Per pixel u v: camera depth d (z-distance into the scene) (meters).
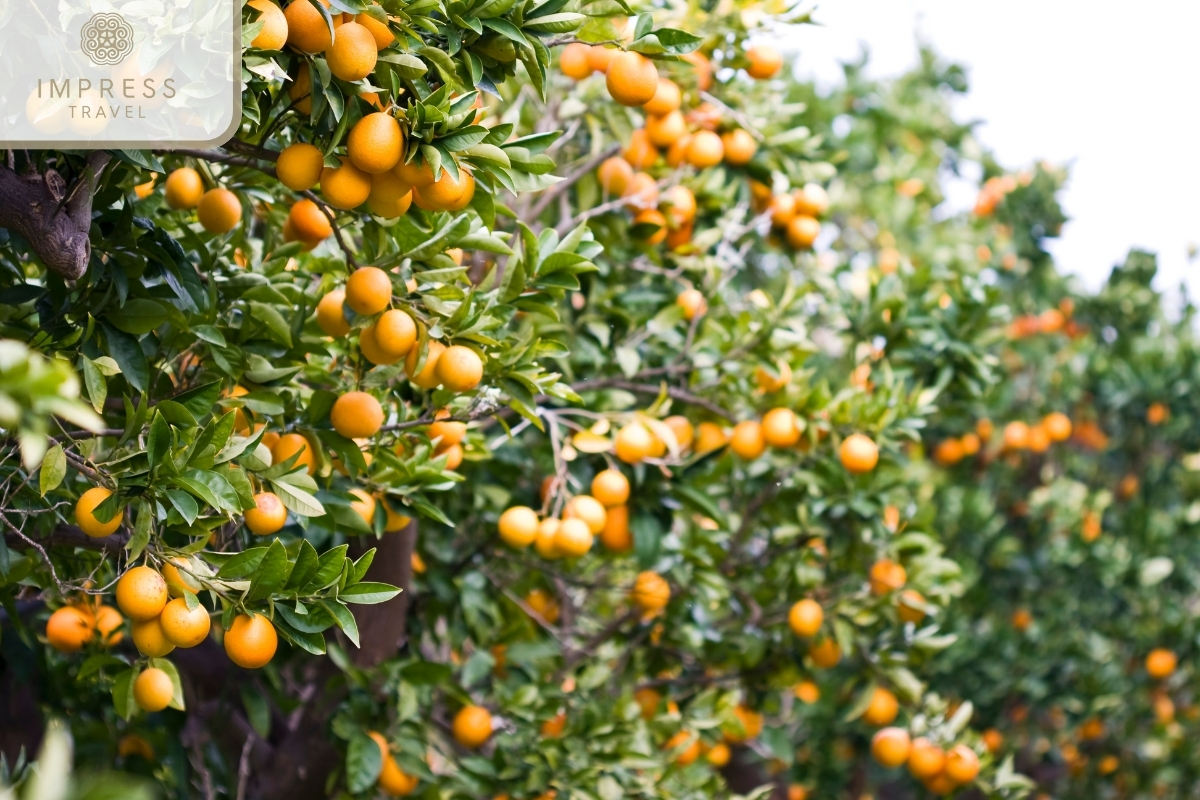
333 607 2.25
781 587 4.77
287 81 2.26
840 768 7.28
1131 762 7.40
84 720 4.00
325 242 3.51
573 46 3.83
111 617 3.69
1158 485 8.06
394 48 2.27
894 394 4.41
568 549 3.46
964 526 7.39
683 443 4.14
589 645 4.91
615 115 4.23
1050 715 7.56
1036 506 7.66
